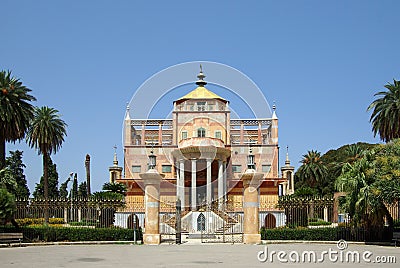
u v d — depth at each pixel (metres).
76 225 42.12
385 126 49.38
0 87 46.97
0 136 47.34
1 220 35.19
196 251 28.44
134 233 36.72
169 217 50.16
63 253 27.23
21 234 35.53
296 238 37.34
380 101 50.03
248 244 35.00
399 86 49.00
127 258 23.86
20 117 47.72
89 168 82.00
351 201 34.44
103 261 22.28
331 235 36.66
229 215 50.00
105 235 37.19
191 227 47.56
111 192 56.56
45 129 55.28
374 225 35.41
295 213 40.16
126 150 62.81
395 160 33.91
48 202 40.16
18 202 39.53
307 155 85.88
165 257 24.34
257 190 36.22
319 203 39.72
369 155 35.56
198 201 58.59
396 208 41.50
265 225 51.97
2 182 40.94
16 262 21.94
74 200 40.47
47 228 36.62
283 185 73.06
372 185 33.66
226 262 21.66
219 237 39.91
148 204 36.09
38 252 28.09
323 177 84.19
